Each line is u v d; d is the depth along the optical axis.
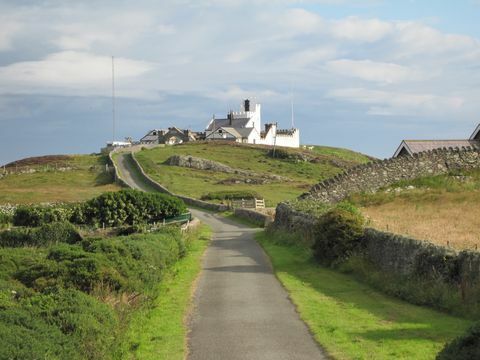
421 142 52.84
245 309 17.47
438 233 23.86
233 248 33.31
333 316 16.19
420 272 18.31
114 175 98.81
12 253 25.80
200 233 42.31
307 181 102.81
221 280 22.59
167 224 44.41
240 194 76.12
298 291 19.94
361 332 14.37
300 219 32.84
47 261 18.52
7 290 15.60
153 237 25.58
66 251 19.42
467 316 15.27
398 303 17.53
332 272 23.28
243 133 167.50
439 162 46.06
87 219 48.25
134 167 108.75
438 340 13.38
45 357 9.30
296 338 14.13
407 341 13.35
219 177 102.19
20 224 49.59
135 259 19.80
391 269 20.31
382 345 13.13
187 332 14.99
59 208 50.62
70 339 10.57
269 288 20.70
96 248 19.88
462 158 46.41
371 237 22.81
